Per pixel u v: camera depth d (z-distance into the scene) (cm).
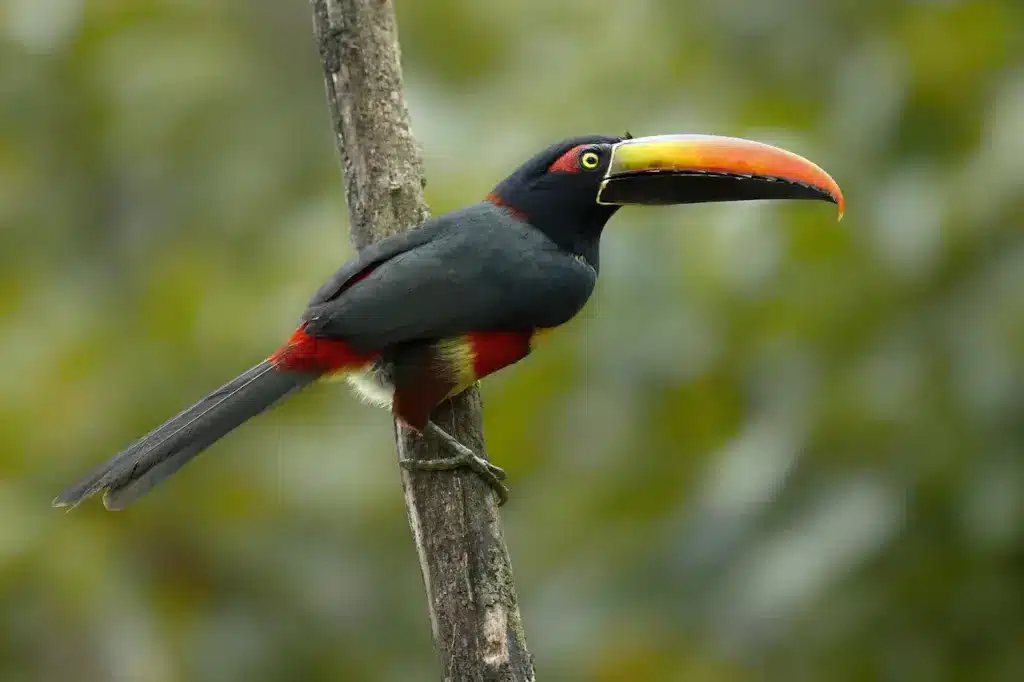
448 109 1190
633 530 1019
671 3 1130
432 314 840
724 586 940
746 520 932
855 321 930
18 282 1320
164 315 1195
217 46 1381
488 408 1050
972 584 891
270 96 1399
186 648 1127
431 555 791
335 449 1180
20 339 1224
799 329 941
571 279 881
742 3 1094
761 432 944
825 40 1051
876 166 953
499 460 1062
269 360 859
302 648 1147
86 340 1205
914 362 897
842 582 902
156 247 1341
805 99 1045
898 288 910
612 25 1167
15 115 1351
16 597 1061
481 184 1078
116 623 1083
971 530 873
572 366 1023
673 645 1006
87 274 1338
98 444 1139
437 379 842
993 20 945
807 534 895
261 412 842
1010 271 871
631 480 1020
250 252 1309
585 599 1020
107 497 798
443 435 822
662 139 906
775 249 948
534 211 902
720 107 1077
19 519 1080
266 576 1154
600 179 898
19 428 1135
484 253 862
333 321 836
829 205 947
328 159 1390
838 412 911
